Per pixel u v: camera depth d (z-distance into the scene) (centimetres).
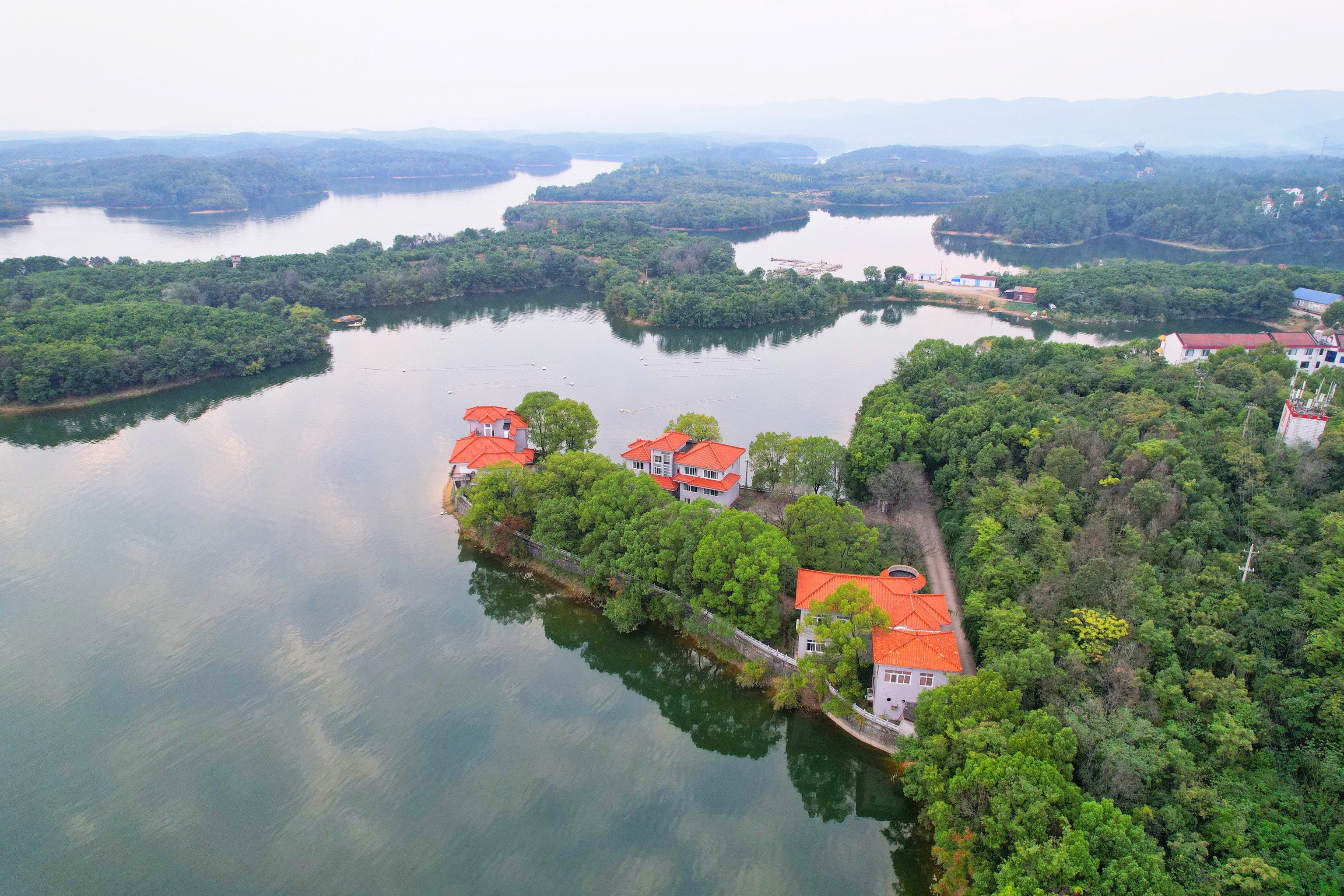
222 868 7144
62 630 10531
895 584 9075
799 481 12688
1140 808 6100
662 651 10169
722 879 7081
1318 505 9088
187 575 11850
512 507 12244
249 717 9000
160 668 9806
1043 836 5922
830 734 8575
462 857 7281
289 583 11662
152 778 8150
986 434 12794
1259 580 8181
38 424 18500
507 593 11488
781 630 9775
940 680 8094
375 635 10519
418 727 8900
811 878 7112
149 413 19138
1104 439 11819
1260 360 15500
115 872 7106
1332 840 5753
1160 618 7794
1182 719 6800
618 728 9006
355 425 18025
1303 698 6656
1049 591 8350
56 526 13338
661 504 11119
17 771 8219
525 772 8294
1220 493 9850
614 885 7006
